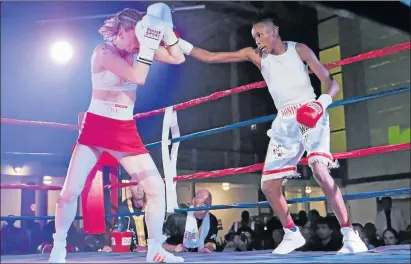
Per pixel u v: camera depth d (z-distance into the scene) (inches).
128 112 93.2
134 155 92.9
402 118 472.4
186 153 474.9
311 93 107.7
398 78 481.7
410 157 458.3
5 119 124.5
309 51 107.6
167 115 134.8
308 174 486.0
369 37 506.0
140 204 169.8
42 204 383.2
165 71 465.4
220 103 511.5
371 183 479.5
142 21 89.1
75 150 91.5
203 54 110.2
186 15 476.7
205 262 81.1
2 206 380.5
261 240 255.6
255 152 519.8
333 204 103.1
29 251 260.5
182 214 172.7
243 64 526.3
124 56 93.6
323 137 103.6
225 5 471.2
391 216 287.7
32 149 344.8
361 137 503.2
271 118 114.4
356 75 513.7
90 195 106.1
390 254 91.9
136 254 127.6
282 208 109.6
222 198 484.1
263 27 106.0
